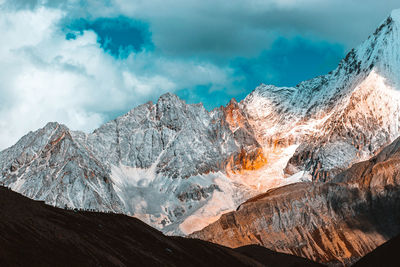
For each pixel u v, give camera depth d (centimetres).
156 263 8169
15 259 6122
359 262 11844
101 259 7200
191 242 10919
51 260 6481
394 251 11244
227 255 10919
